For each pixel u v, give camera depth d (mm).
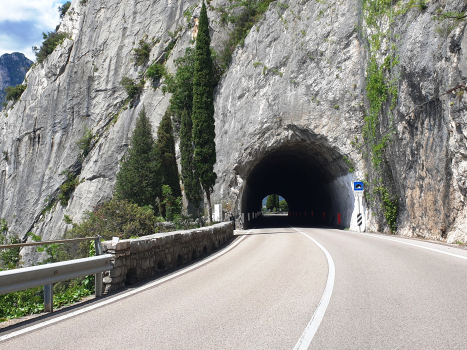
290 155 34594
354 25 26625
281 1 30875
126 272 7387
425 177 15836
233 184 31219
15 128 50562
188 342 3896
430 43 15602
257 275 7871
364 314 4676
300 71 28641
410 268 7793
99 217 18500
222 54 34406
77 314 5270
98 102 43062
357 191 22328
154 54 40906
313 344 3695
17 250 18359
